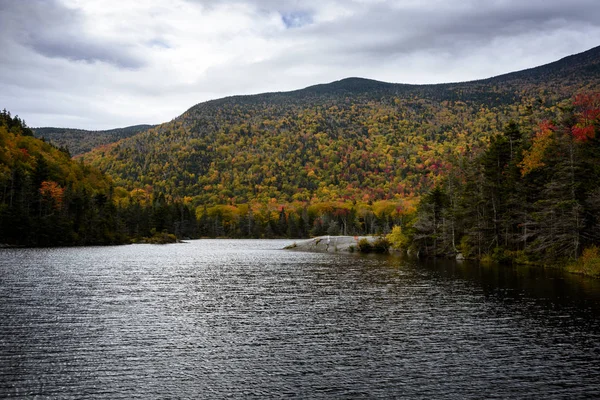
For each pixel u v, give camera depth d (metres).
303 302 38.97
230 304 38.06
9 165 167.38
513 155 78.25
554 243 61.16
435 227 91.44
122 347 25.53
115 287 47.16
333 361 23.22
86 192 160.38
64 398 18.77
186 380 20.72
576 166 58.66
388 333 28.44
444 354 24.23
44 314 33.34
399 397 18.88
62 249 111.12
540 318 31.98
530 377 20.98
